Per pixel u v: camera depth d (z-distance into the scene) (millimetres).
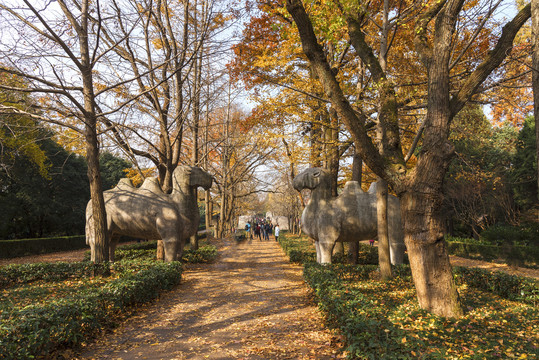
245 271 12531
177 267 10016
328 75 5734
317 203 11516
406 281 8703
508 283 7711
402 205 5688
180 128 14453
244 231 38188
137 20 10109
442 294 5336
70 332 4938
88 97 9789
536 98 4242
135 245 19875
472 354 3734
